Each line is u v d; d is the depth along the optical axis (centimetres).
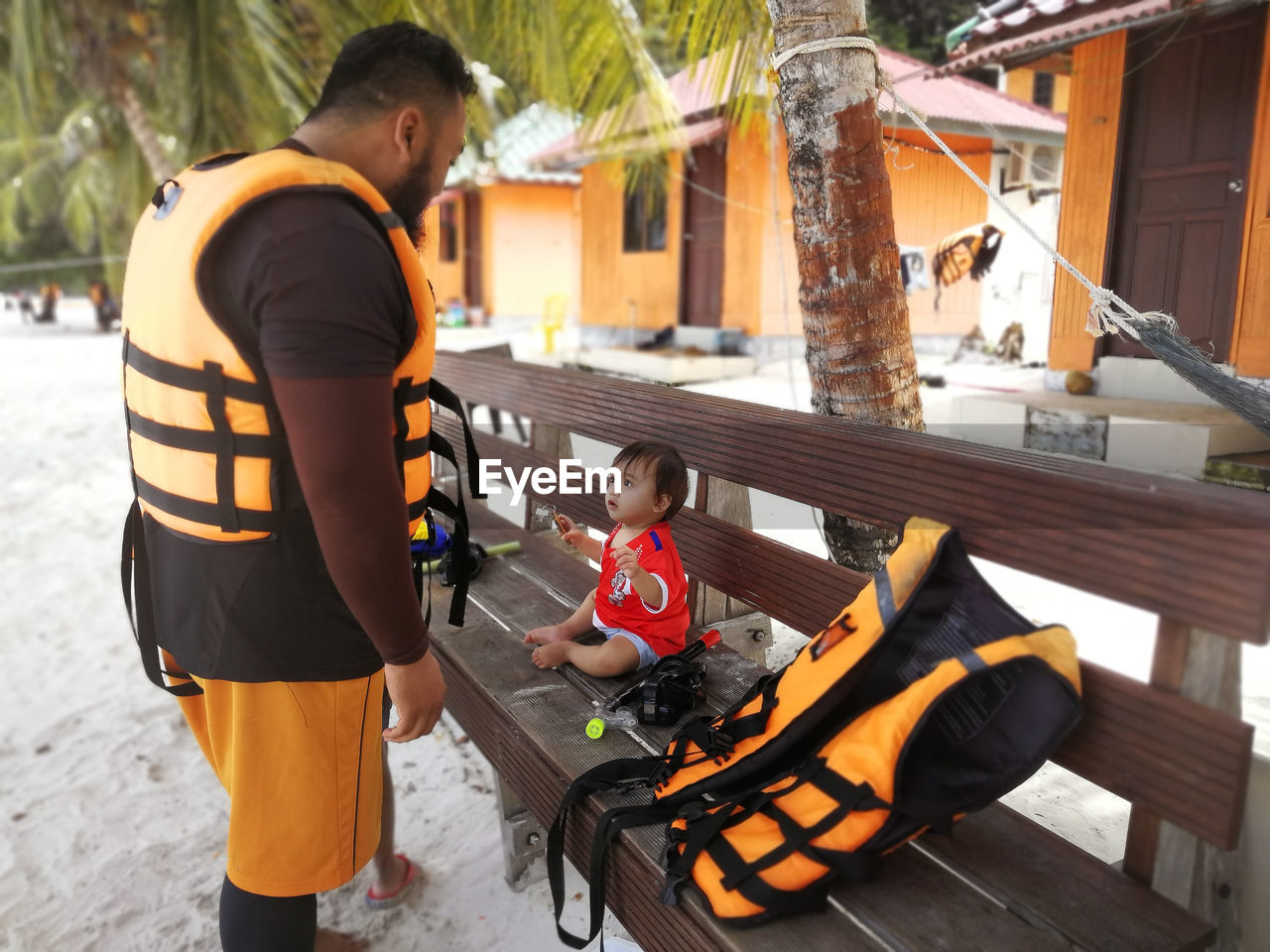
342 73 141
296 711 150
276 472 138
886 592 151
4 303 3616
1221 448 325
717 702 199
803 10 238
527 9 541
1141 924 132
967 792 134
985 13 517
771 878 134
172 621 151
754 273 1039
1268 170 306
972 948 128
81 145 1977
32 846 265
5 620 435
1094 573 132
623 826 153
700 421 219
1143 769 130
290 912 163
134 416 148
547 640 229
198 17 767
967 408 434
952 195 536
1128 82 357
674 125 696
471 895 238
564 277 2105
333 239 122
